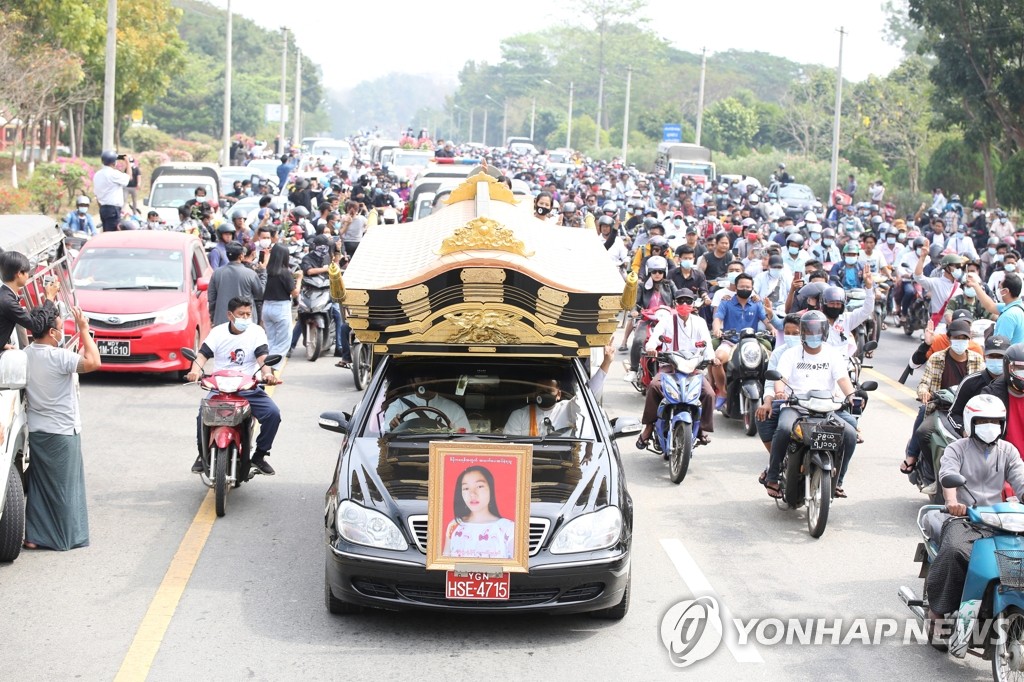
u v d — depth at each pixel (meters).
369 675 6.93
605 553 7.50
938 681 7.10
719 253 18.25
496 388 8.80
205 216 23.62
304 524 9.95
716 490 11.50
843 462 10.24
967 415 8.12
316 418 14.02
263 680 6.82
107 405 14.51
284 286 16.28
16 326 9.04
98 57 47.59
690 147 64.25
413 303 8.34
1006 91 46.34
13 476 8.65
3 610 7.84
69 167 39.31
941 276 17.45
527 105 180.88
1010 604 6.79
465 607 7.37
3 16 37.03
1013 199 44.94
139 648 7.24
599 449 8.34
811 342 10.18
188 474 11.49
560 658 7.27
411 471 7.93
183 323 15.80
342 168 50.81
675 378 11.76
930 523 7.75
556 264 8.84
